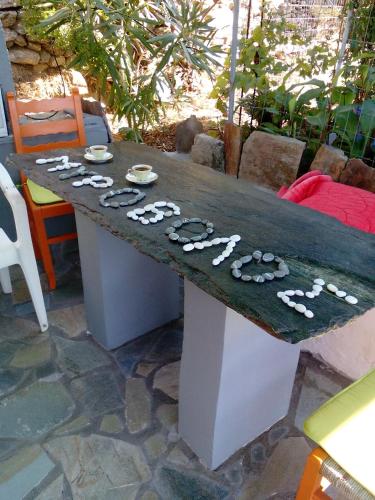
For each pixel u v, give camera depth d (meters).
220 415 1.30
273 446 1.48
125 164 1.79
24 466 1.38
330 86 2.68
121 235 1.25
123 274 1.74
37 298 1.88
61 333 1.96
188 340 1.29
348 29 2.64
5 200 2.39
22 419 1.54
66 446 1.45
